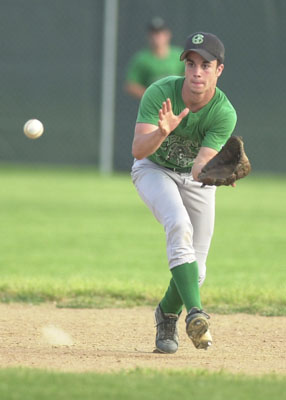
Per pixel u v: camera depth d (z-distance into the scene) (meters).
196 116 17.42
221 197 53.47
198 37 16.97
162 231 39.81
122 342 19.61
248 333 20.92
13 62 59.56
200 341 16.52
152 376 14.13
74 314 23.11
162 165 18.47
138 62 47.25
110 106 59.62
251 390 13.28
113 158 60.56
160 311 18.31
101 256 32.81
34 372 14.28
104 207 47.66
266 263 31.66
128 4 58.81
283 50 57.75
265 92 58.09
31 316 22.70
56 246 35.03
